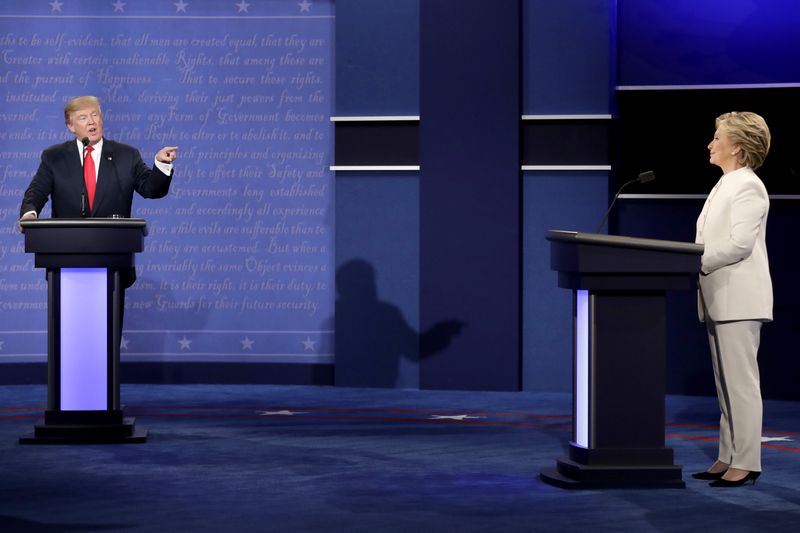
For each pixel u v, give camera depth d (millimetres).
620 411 10180
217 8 17094
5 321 17297
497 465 11281
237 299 17312
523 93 16609
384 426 13703
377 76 16812
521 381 16828
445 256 16750
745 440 10188
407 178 16875
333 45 17094
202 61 17156
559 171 16594
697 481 10477
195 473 10781
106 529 8594
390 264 16953
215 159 17219
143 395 16297
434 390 16844
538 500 9664
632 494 9898
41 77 17094
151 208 17250
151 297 17328
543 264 16688
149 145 17188
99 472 10805
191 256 17297
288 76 17125
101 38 17109
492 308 16688
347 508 9336
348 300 17062
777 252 16156
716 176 16297
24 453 11766
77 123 12875
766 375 16312
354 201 16969
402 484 10320
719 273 10109
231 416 14477
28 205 12664
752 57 16203
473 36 16562
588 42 16422
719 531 8594
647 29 16484
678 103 16391
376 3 16781
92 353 12305
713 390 16469
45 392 16625
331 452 11945
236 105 17172
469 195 16672
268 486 10211
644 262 9984
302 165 17188
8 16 17062
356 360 17094
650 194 16438
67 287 12219
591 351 10156
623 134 16547
